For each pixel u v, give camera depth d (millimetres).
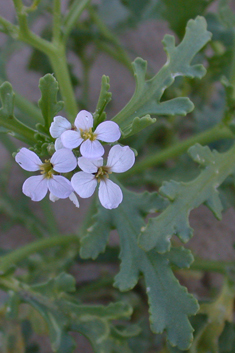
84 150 162
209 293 278
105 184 167
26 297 206
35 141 185
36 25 385
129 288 187
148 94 189
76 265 295
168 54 194
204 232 313
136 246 191
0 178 295
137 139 287
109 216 194
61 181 165
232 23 229
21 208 285
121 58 315
